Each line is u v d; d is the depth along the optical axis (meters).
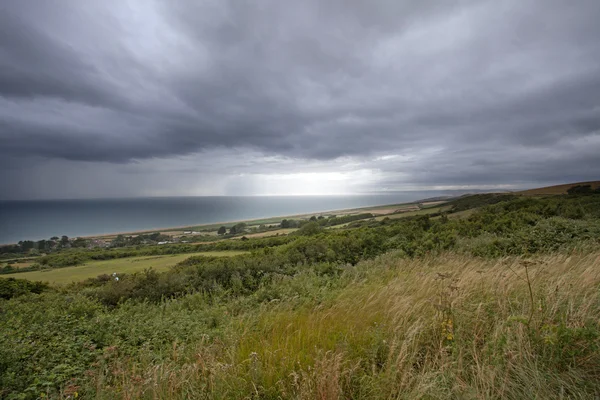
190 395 3.00
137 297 10.88
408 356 3.32
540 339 3.21
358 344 3.76
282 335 4.28
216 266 12.47
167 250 49.72
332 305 5.94
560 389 2.67
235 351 3.94
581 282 4.70
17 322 6.02
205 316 6.90
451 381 2.91
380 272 9.14
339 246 13.77
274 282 9.38
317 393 2.70
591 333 2.91
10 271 39.81
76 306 7.91
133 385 3.16
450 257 9.80
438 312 4.02
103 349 4.62
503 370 2.92
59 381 3.69
